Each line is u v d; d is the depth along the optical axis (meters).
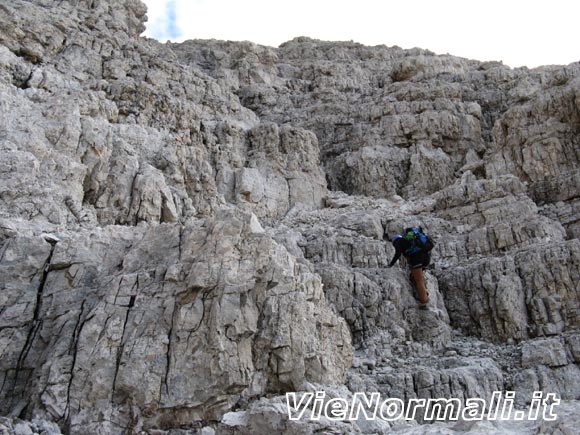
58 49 16.62
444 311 11.82
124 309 7.25
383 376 9.23
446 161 18.53
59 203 10.24
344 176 19.00
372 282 11.71
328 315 8.78
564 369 9.60
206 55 25.00
